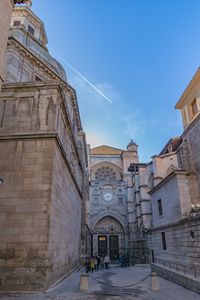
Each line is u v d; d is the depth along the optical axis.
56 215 15.23
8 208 13.43
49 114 15.85
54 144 14.95
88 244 50.53
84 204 41.53
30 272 12.22
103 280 18.94
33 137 14.95
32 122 15.66
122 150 73.25
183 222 20.36
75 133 29.45
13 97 16.50
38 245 12.67
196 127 25.02
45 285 12.05
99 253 53.78
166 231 24.70
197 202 22.66
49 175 14.08
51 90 16.58
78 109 29.53
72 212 23.77
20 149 14.77
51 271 13.23
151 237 29.67
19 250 12.61
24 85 16.69
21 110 16.08
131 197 55.56
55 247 14.67
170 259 23.17
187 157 26.17
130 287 15.22
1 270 12.26
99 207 58.41
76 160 29.16
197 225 18.12
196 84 25.55
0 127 15.57
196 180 23.59
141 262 40.69
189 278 14.82
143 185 45.72
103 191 60.22
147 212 43.81
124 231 55.81
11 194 13.72
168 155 41.16
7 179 14.05
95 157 71.19
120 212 57.88
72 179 23.58
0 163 14.43
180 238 21.16
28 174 14.16
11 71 20.75
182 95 27.95
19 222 13.13
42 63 23.75
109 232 56.16
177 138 42.38
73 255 24.12
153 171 42.31
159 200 28.25
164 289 14.88
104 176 69.19
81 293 12.48
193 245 18.58
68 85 26.20
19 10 28.34
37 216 13.23
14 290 11.84
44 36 30.84
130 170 54.72
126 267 34.22
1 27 9.93
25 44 23.97
